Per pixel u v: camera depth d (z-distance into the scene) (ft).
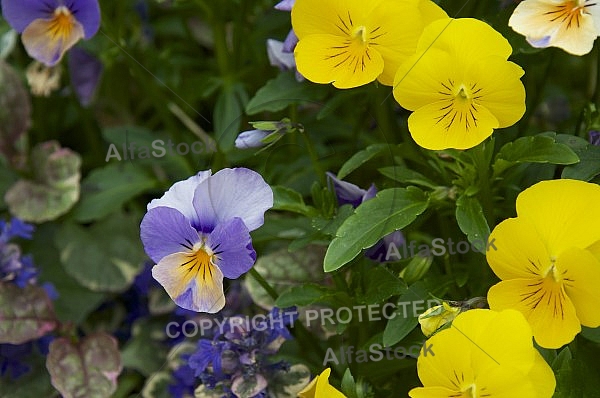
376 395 2.04
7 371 2.28
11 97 2.44
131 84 2.52
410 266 1.95
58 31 2.11
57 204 2.39
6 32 2.44
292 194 1.96
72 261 2.40
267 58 2.31
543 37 1.84
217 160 2.07
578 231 1.80
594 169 1.88
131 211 2.49
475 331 1.79
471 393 1.80
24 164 2.44
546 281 1.81
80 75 2.41
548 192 1.80
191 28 2.54
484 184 1.91
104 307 2.44
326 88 2.04
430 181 1.97
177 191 1.89
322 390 1.84
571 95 2.45
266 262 2.07
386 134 2.04
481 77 1.82
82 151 2.61
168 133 2.41
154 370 2.30
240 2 2.29
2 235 2.26
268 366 2.01
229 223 1.84
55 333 2.29
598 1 1.83
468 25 1.81
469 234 1.86
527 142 1.89
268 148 2.03
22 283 2.24
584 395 1.87
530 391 1.78
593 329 1.88
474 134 1.83
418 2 1.86
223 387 2.01
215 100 2.45
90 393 2.21
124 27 2.40
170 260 1.86
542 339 1.81
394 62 1.87
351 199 1.97
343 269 1.96
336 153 2.16
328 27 1.88
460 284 1.95
